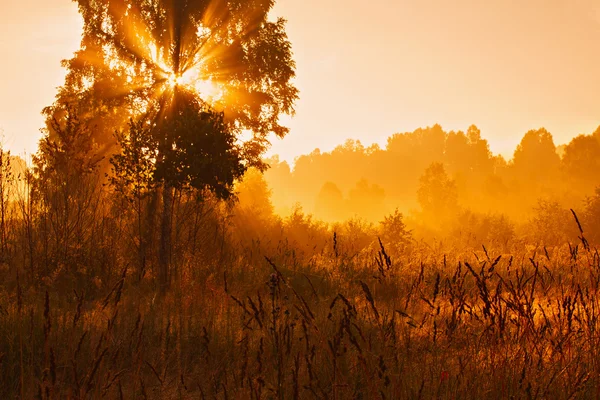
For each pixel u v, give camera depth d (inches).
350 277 383.6
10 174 433.4
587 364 164.9
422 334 187.9
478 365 165.2
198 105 654.5
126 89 669.9
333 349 139.6
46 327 137.4
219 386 178.1
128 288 351.9
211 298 298.8
